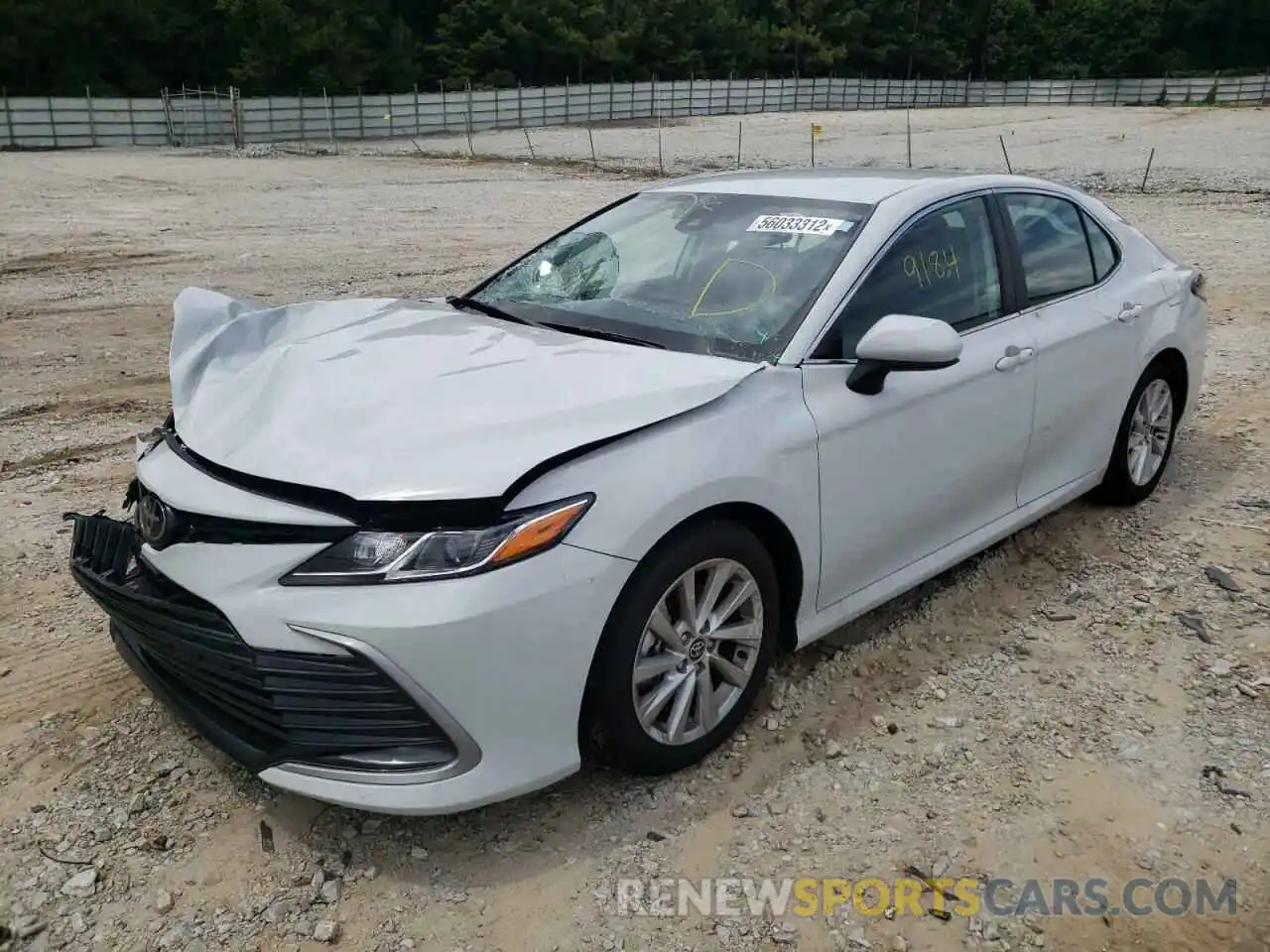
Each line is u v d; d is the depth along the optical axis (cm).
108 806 313
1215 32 8294
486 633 265
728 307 365
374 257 1410
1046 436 436
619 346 349
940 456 382
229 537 285
